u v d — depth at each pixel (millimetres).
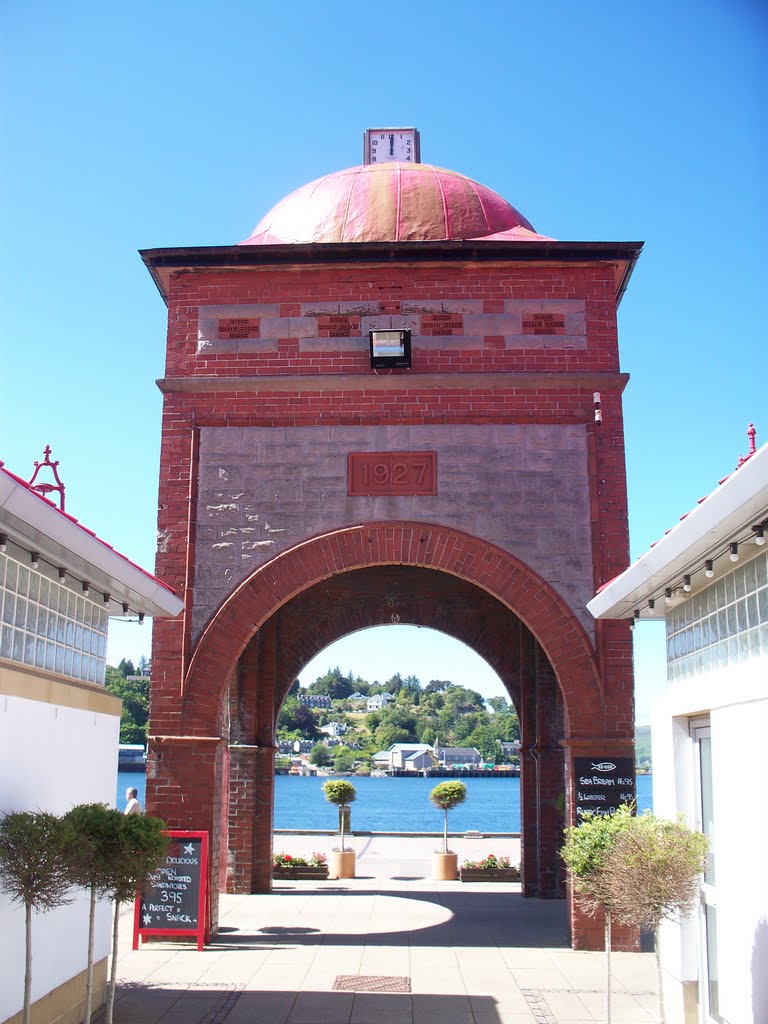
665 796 9008
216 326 12812
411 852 22578
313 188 14367
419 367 12578
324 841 25422
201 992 9523
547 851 15617
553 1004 9180
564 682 11758
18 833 6441
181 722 11773
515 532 12148
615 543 12062
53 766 7938
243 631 12008
